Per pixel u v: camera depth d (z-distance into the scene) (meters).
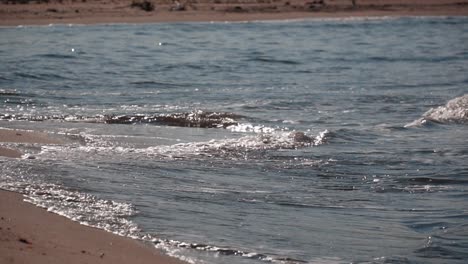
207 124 49.66
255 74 75.94
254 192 32.38
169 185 32.41
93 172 33.56
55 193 29.19
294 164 38.25
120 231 25.20
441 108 53.75
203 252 23.95
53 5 153.75
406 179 36.03
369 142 44.56
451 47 104.50
